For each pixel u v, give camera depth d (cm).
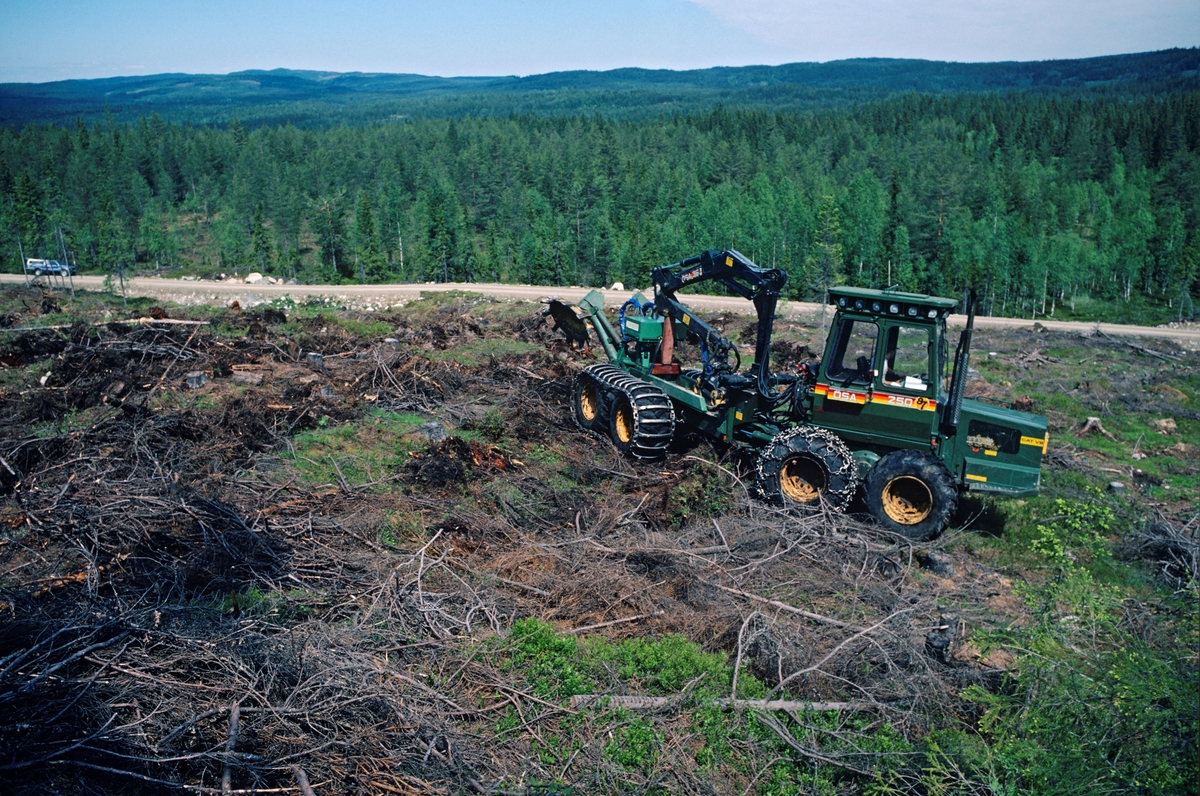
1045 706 572
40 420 1217
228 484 980
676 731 627
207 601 726
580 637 739
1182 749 504
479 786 546
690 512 998
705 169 10425
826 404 1064
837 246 5400
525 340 2192
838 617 786
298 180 10512
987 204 8138
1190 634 648
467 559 852
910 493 998
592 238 7481
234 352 1633
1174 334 3522
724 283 1182
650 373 1280
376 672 633
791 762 605
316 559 816
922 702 657
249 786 518
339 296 4359
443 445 1119
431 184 10044
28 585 705
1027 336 3108
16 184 8450
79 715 539
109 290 4319
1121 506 1128
